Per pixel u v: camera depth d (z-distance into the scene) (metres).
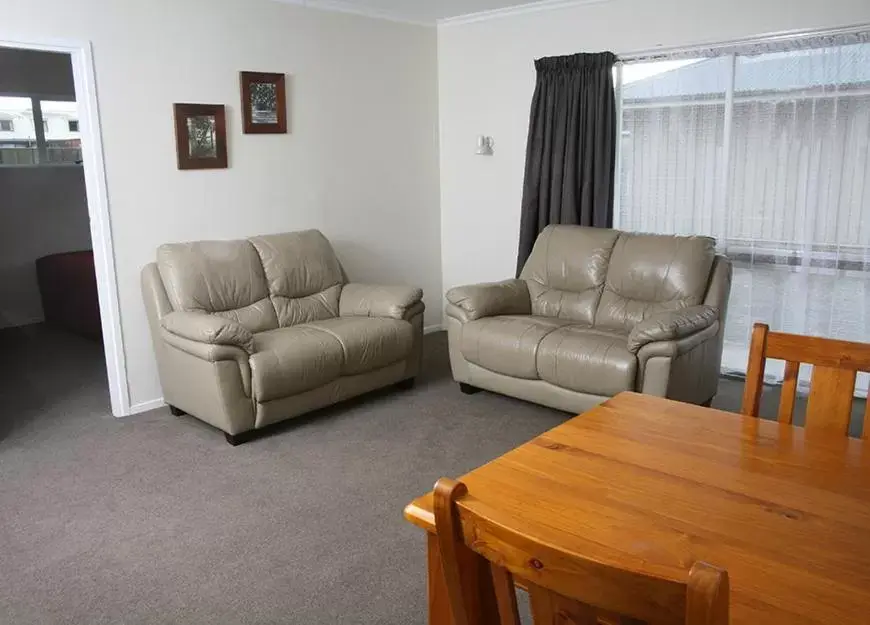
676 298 3.92
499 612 1.00
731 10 4.14
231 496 2.99
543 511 1.28
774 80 4.07
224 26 4.25
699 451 1.55
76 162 6.38
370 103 5.13
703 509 1.29
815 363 1.73
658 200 4.62
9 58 5.88
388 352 4.08
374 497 2.97
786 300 4.25
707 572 0.71
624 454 1.53
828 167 3.98
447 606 1.29
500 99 5.24
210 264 3.98
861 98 3.83
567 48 4.83
